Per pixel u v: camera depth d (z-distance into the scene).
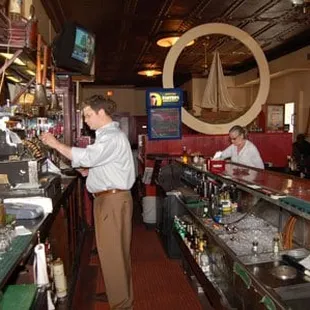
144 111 14.83
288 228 2.57
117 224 2.93
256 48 5.95
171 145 5.87
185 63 10.29
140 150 7.52
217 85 7.38
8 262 1.56
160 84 14.30
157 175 5.57
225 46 8.27
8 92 3.84
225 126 5.98
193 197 4.24
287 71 9.02
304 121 8.83
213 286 2.83
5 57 2.83
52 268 2.81
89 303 3.42
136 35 6.90
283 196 2.21
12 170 2.52
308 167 6.19
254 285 2.07
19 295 1.68
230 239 2.73
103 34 6.78
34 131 4.25
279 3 5.31
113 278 2.95
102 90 14.57
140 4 5.17
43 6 4.92
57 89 4.96
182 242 3.97
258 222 3.11
